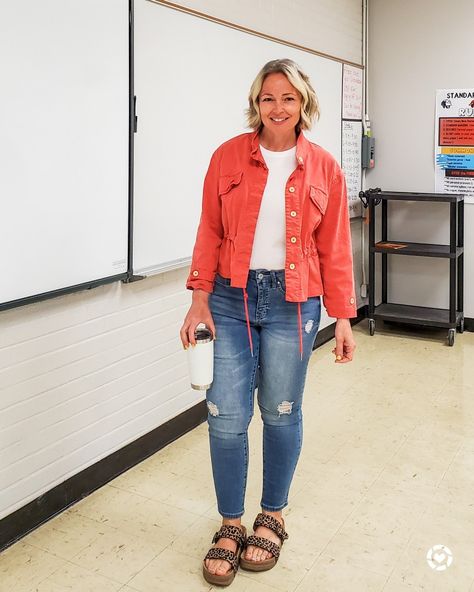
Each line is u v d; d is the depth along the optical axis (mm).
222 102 3314
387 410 3510
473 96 4754
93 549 2287
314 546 2295
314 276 2094
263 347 2100
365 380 3973
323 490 2676
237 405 2088
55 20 2225
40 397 2408
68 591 2064
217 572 2076
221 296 2084
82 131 2393
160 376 3053
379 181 5207
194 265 2109
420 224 5113
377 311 5023
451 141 4879
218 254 2115
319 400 3660
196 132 3135
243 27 3430
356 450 3039
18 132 2131
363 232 5254
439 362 4309
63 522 2459
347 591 2062
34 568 2180
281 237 2012
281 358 2082
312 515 2490
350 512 2512
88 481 2660
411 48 4922
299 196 1979
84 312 2576
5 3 2035
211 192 2084
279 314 2055
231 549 2145
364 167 5148
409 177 5090
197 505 2572
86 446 2643
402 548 2283
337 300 2145
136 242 2809
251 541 2184
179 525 2434
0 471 2270
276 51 3775
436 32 4816
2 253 2125
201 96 3145
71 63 2311
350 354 2193
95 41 2412
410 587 2080
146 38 2744
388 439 3154
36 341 2367
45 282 2305
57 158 2295
